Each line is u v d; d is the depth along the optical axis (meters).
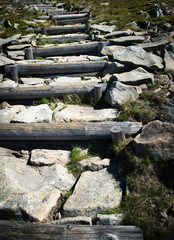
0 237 2.61
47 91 6.07
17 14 15.23
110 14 14.06
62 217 3.21
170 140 3.48
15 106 6.02
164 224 2.84
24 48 9.21
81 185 3.66
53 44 9.67
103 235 2.56
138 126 4.44
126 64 6.71
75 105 5.92
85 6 16.41
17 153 4.62
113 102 5.36
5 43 9.30
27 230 2.67
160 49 7.60
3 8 16.67
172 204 3.04
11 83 6.90
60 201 3.51
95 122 4.79
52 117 5.33
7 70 7.54
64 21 13.00
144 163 3.53
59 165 4.16
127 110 5.03
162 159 3.42
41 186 3.68
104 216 3.03
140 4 15.15
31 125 4.70
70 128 4.55
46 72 7.48
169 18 11.76
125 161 3.83
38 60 8.20
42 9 17.06
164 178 3.35
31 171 4.09
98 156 4.35
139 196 3.22
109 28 10.94
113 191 3.43
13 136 4.65
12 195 3.45
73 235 2.58
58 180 3.78
